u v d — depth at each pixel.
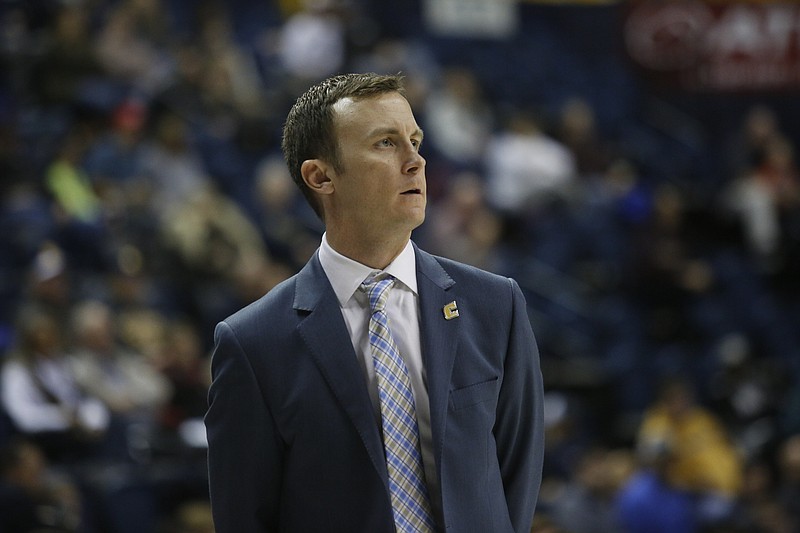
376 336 6.04
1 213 22.42
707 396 26.45
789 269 31.61
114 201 23.59
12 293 20.56
